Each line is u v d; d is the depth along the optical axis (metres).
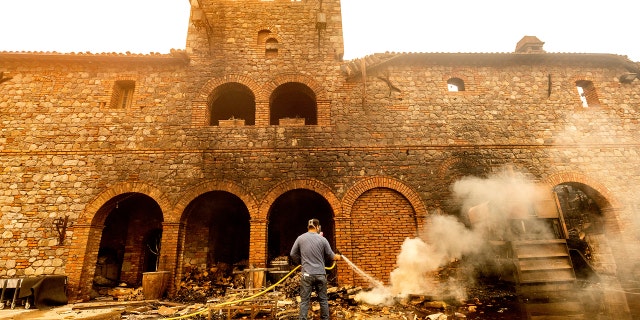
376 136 10.35
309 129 10.34
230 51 11.20
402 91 10.95
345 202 9.64
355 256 9.31
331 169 9.94
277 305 7.18
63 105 10.31
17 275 8.72
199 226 11.74
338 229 9.39
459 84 11.60
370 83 11.02
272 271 9.12
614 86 11.35
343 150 10.15
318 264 5.71
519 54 11.09
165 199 9.51
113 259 11.53
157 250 12.09
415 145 10.28
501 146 10.35
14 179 9.51
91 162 9.75
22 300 8.10
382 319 6.64
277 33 11.54
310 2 12.00
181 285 9.85
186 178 9.70
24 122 10.07
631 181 10.13
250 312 6.94
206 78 10.82
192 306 7.63
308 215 12.88
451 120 10.63
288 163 9.95
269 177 9.79
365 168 10.00
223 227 12.74
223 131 10.23
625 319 6.14
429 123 10.56
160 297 8.55
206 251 11.51
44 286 8.00
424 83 11.09
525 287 7.82
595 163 10.29
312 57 11.25
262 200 9.57
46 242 9.02
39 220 9.20
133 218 11.98
